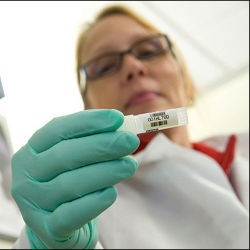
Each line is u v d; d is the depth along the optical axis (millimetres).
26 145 580
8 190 1000
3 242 1016
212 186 865
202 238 778
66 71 896
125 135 496
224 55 2236
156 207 857
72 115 544
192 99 1422
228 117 2549
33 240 620
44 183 530
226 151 1049
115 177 498
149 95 892
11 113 735
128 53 1008
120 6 1229
